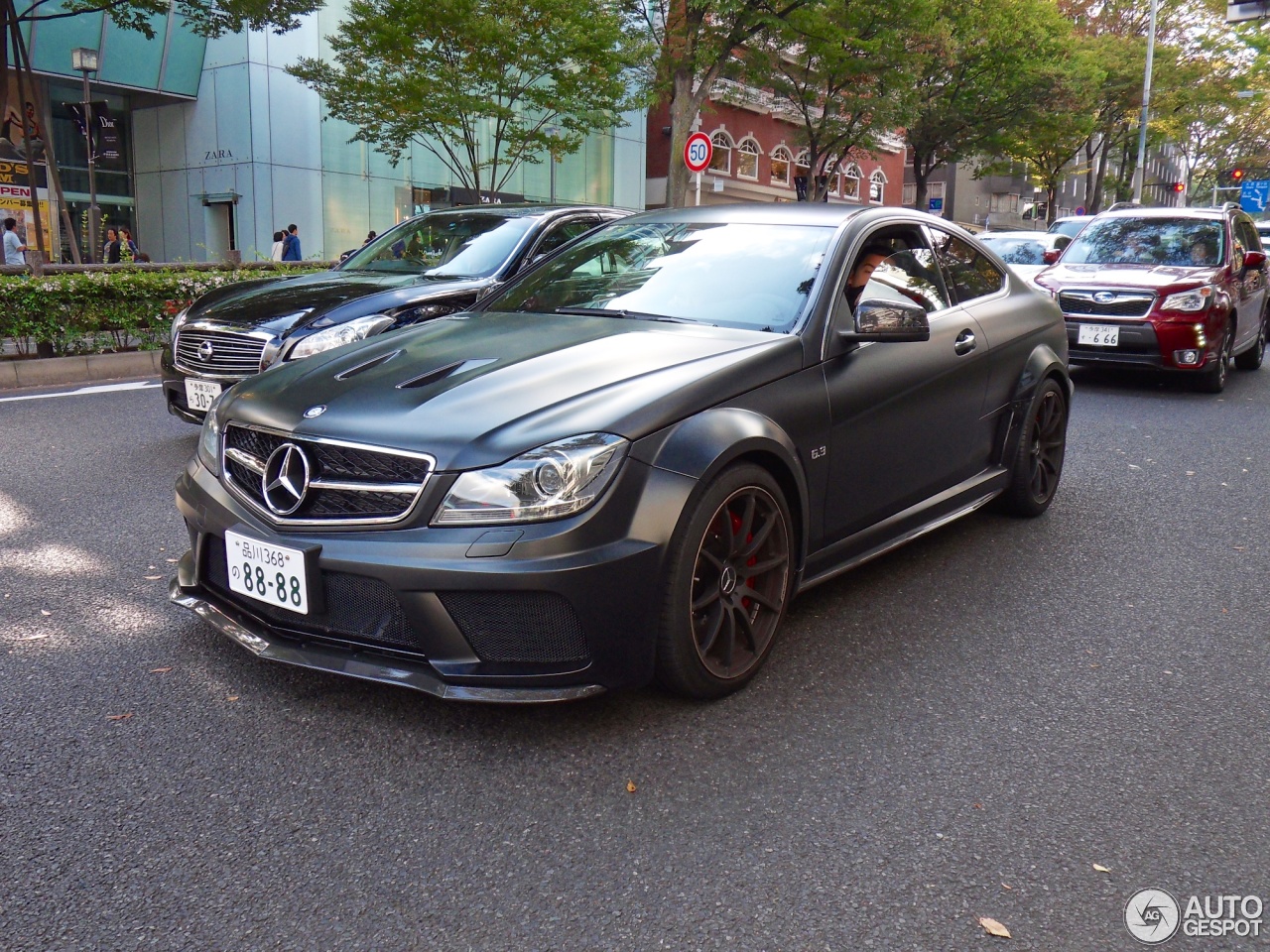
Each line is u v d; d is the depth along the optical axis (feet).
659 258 13.43
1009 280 16.81
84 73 67.21
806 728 9.81
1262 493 19.48
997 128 102.22
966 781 8.92
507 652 8.91
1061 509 18.12
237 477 10.26
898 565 14.84
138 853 7.66
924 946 6.80
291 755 9.11
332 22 81.56
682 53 57.06
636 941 6.79
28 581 13.43
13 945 6.64
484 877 7.45
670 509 9.20
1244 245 36.52
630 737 9.52
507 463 8.83
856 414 11.80
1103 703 10.54
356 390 10.16
